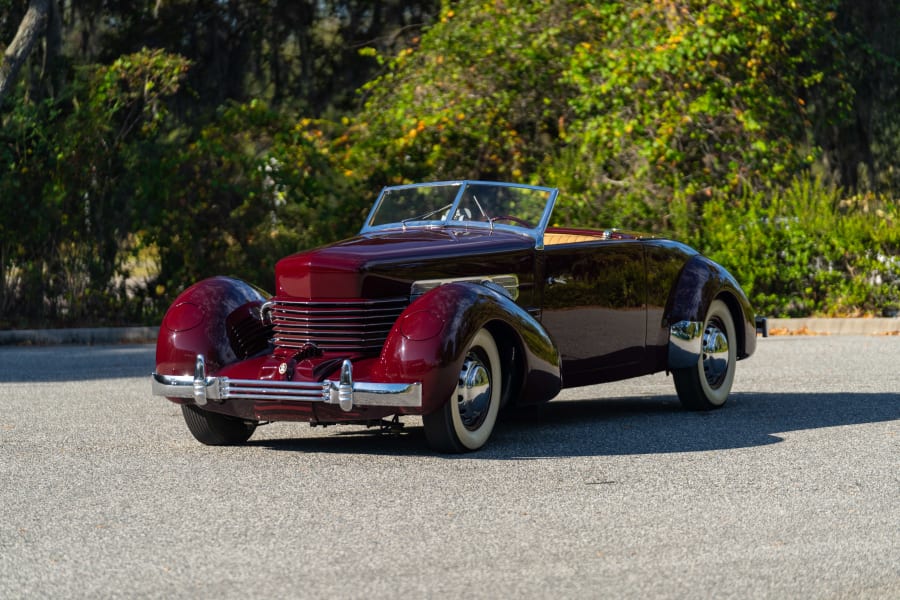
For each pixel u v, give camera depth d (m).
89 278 23.77
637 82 25.28
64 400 14.09
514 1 26.50
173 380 10.38
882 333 21.58
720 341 12.84
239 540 7.36
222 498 8.57
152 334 23.09
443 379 9.61
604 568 6.68
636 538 7.32
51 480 9.29
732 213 23.42
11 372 17.25
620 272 11.97
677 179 24.23
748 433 11.12
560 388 10.75
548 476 9.20
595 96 24.80
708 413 12.54
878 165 36.84
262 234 24.14
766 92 25.77
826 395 13.64
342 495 8.61
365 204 24.39
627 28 25.72
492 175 25.69
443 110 25.05
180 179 23.64
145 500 8.53
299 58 36.19
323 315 10.21
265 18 35.47
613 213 23.61
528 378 10.41
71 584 6.49
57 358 19.22
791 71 27.36
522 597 6.18
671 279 12.63
